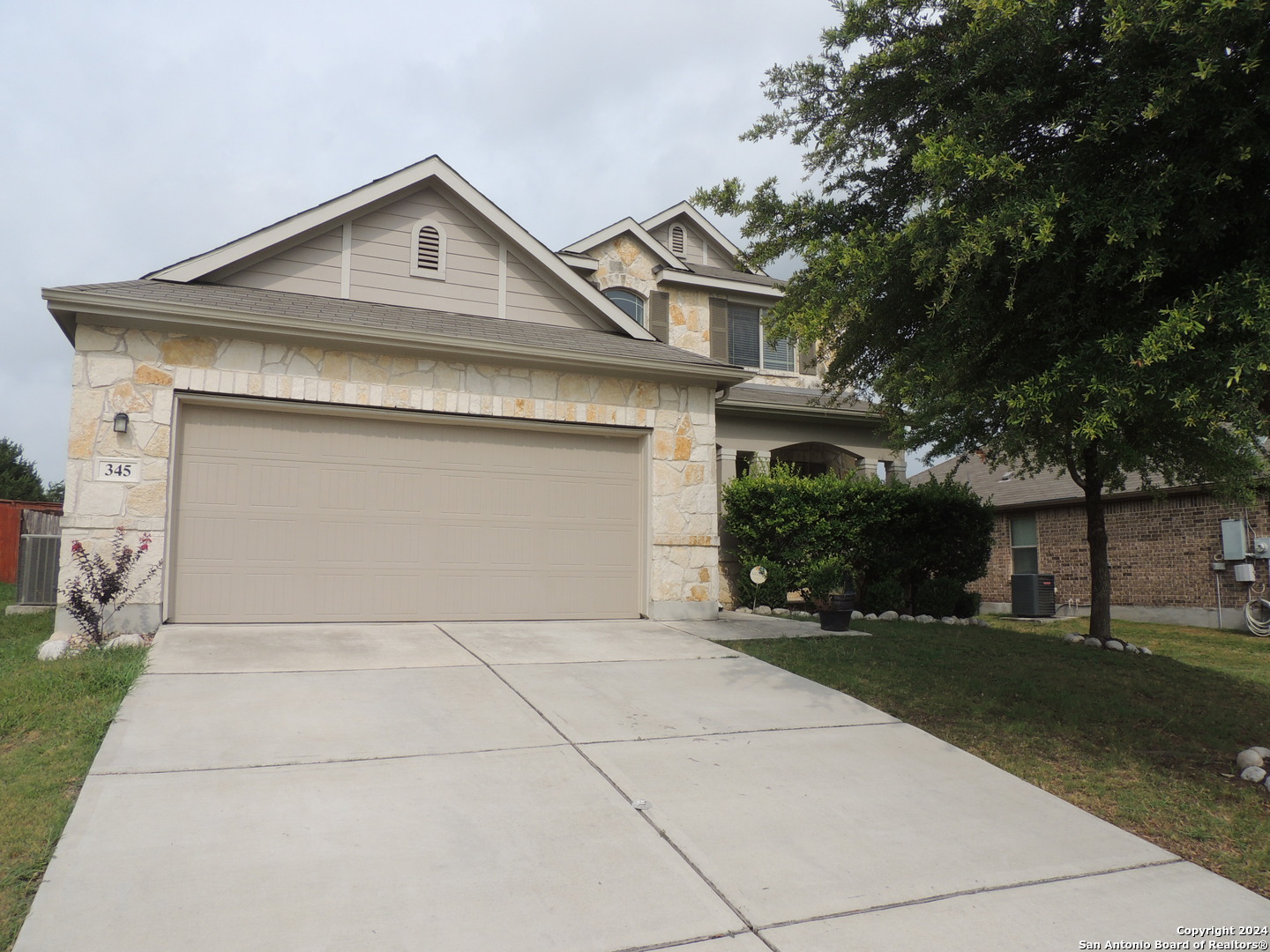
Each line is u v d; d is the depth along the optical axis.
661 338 16.88
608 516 11.48
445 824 4.63
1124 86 5.08
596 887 4.10
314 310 10.23
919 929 3.90
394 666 7.74
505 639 9.30
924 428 11.84
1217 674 9.88
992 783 5.75
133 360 9.15
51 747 5.39
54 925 3.52
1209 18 4.41
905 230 6.07
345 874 4.06
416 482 10.45
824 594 12.53
